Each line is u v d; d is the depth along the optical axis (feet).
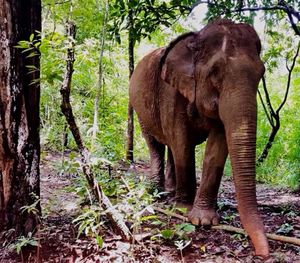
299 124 29.71
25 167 13.00
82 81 31.07
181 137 17.97
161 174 23.18
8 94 12.51
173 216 17.13
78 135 13.01
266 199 23.66
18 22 12.41
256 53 15.42
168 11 19.79
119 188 15.52
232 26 15.94
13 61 12.42
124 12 19.71
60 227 14.58
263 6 22.74
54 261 12.53
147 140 23.61
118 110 38.11
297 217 18.19
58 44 12.01
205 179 16.78
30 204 13.15
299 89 34.99
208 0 22.33
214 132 16.90
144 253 13.04
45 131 30.81
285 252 13.50
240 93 14.33
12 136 12.73
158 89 19.84
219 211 19.07
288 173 27.71
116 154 23.54
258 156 32.50
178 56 16.81
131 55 34.01
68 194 21.13
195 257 13.26
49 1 15.72
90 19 20.18
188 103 17.33
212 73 15.43
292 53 32.09
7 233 12.97
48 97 29.96
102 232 13.70
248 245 14.03
